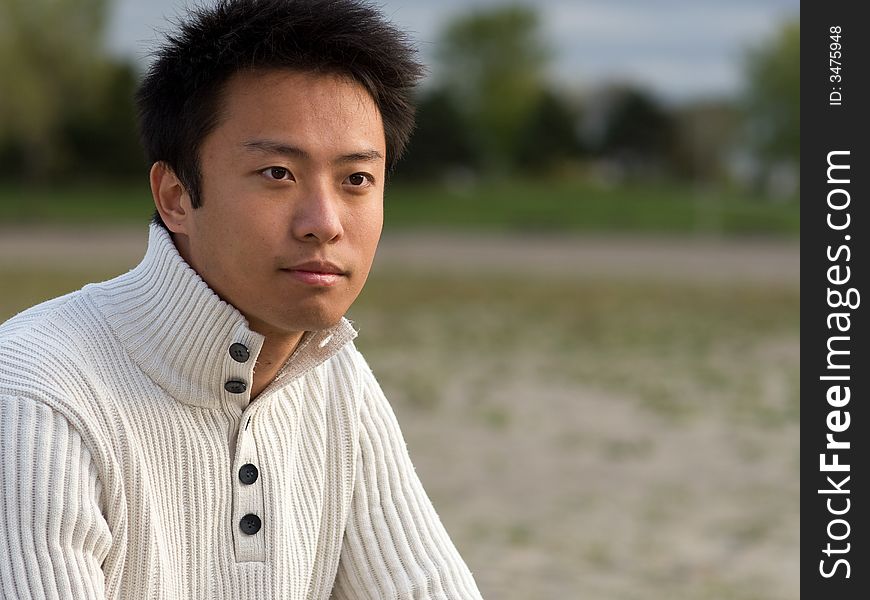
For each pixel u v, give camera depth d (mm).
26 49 53625
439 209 47188
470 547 6605
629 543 6758
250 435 1926
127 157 55594
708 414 10578
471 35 75375
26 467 1699
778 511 7473
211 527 1895
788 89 68625
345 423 2084
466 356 13664
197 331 1820
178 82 1814
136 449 1816
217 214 1787
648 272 26688
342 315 1844
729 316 18453
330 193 1777
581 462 8711
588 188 61219
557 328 16578
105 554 1765
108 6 55094
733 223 43875
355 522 2100
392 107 1862
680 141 75062
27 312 1896
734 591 5934
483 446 9141
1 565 1672
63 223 39031
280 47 1745
